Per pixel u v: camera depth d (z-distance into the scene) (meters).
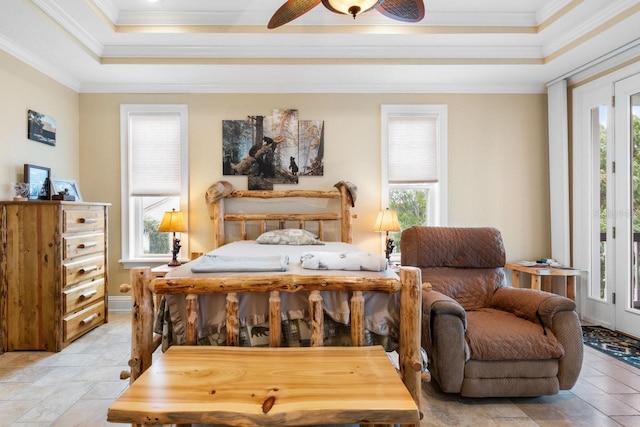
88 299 2.89
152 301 1.54
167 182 3.51
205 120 3.52
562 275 3.29
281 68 3.12
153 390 1.14
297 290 1.49
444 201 3.58
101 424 1.68
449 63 3.07
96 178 3.49
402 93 3.57
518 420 1.72
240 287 1.48
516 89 3.60
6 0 2.11
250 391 1.14
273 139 3.53
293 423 1.04
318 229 3.51
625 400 1.90
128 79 3.36
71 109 3.35
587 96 3.20
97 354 2.49
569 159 3.40
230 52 3.01
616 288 2.95
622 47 2.71
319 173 3.54
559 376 1.83
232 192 3.42
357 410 1.05
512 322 1.98
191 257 3.32
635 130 2.82
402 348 1.50
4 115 2.59
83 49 2.76
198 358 1.35
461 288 2.36
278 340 1.49
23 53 2.73
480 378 1.81
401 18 1.91
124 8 2.64
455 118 3.60
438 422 1.70
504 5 2.66
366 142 3.57
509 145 3.62
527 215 3.62
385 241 3.57
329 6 1.71
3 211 2.52
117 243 3.49
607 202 3.03
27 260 2.53
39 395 1.94
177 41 2.90
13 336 2.52
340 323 1.55
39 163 2.95
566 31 2.76
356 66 3.09
